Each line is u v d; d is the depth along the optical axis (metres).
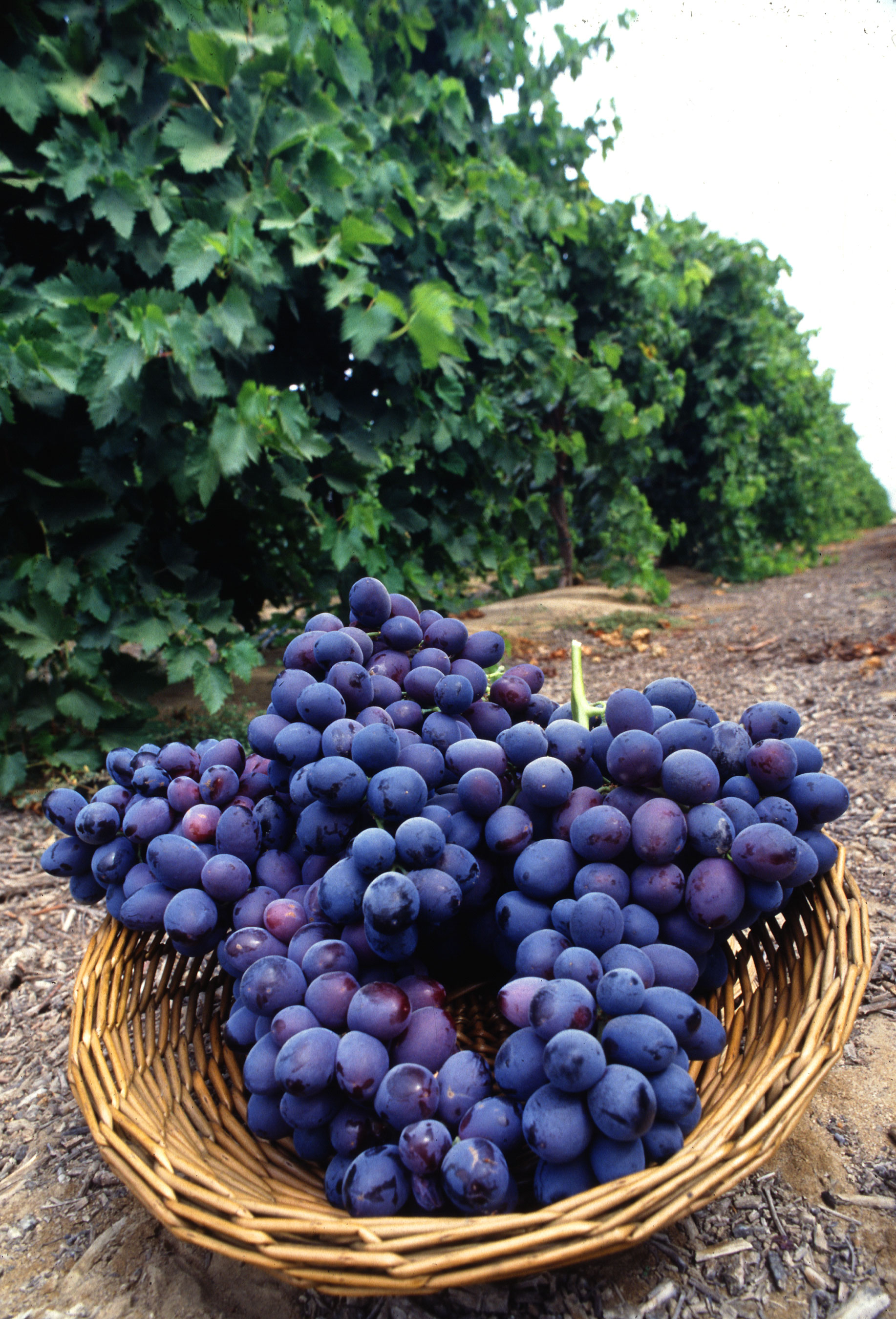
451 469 4.73
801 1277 1.13
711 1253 1.17
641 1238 0.82
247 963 1.17
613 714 1.26
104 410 3.08
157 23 3.24
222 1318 1.12
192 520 4.36
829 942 1.18
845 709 3.85
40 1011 1.96
